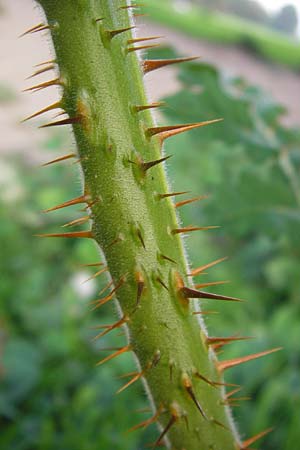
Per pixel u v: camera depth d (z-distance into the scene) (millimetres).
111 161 113
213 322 413
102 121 112
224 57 1624
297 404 320
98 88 111
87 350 375
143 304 119
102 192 114
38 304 432
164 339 121
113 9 111
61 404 341
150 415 320
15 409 338
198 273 145
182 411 123
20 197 550
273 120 242
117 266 117
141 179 116
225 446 128
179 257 121
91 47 109
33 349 373
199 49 1650
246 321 422
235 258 479
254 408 334
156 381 122
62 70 110
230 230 243
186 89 235
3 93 925
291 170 240
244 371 340
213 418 126
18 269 479
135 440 307
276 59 1638
